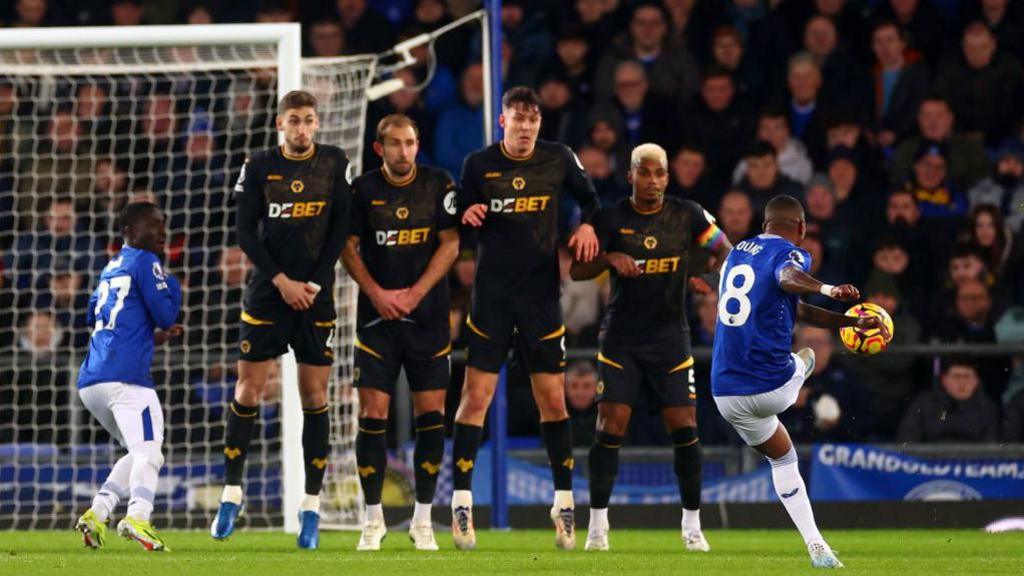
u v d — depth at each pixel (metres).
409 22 50.50
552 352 25.55
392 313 24.62
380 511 25.27
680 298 25.41
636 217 25.36
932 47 48.41
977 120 46.84
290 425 31.12
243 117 45.00
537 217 25.31
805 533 20.02
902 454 35.03
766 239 20.72
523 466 35.12
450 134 46.66
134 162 44.66
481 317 25.47
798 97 46.62
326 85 35.69
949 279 41.44
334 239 24.61
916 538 30.59
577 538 29.45
